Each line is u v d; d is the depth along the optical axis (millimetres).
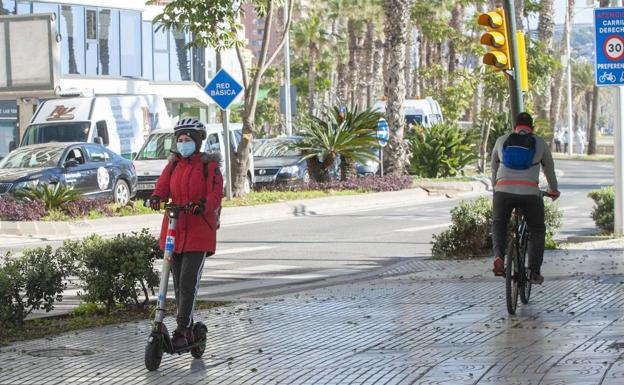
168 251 9070
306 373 8539
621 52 18344
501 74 50438
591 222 24859
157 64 57312
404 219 27000
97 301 12203
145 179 31203
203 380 8375
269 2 30641
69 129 32719
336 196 32375
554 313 11359
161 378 8492
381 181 36094
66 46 51750
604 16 18359
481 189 39344
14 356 9445
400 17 39000
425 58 92312
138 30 55688
